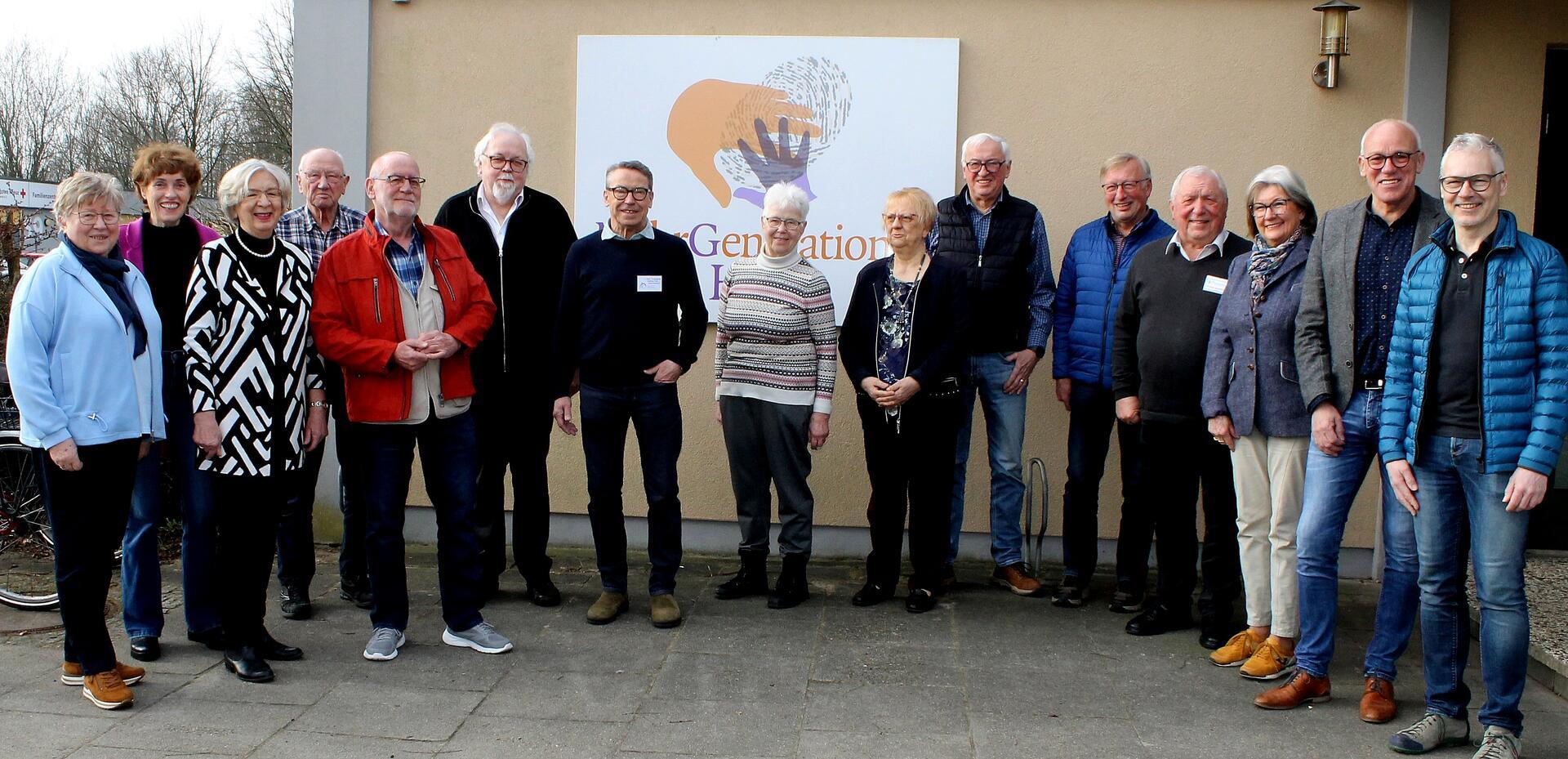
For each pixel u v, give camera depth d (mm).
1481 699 3436
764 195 5004
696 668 3650
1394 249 3197
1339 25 4598
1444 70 4625
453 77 5117
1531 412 2842
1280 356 3514
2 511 4547
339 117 5164
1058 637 4012
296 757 2936
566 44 5066
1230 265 3764
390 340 3564
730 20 4977
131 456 3270
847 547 5105
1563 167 4781
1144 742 3102
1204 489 3877
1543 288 2814
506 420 4219
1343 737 3148
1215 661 3738
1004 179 4453
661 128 5020
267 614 4203
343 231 4270
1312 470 3365
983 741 3094
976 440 5008
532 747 3021
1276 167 3580
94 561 3221
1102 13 4809
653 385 4109
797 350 4250
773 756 2986
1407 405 3043
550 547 5230
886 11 4914
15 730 3068
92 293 3178
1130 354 4055
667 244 4113
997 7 4855
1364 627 4195
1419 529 3064
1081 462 4410
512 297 4156
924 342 4152
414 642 3883
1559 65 4754
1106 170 4309
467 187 5145
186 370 3426
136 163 3725
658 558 4184
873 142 4930
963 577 4797
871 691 3463
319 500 5293
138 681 3449
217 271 3346
